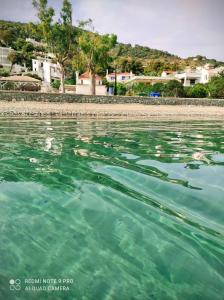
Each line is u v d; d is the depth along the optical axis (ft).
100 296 5.66
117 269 6.50
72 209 9.62
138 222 8.76
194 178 13.14
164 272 6.39
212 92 132.05
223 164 16.10
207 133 32.48
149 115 63.57
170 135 29.66
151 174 13.73
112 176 13.28
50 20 101.09
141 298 5.62
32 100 76.43
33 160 16.03
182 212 9.45
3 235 7.89
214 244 7.55
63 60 109.70
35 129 31.07
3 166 14.65
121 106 81.46
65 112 55.06
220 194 11.05
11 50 253.65
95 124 39.65
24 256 6.94
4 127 32.48
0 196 10.65
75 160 16.28
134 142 23.67
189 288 5.89
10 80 129.59
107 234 8.01
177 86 133.59
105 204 10.07
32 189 11.47
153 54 492.54
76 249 7.27
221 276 6.28
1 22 369.71
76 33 106.52
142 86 147.95
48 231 8.16
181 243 7.61
